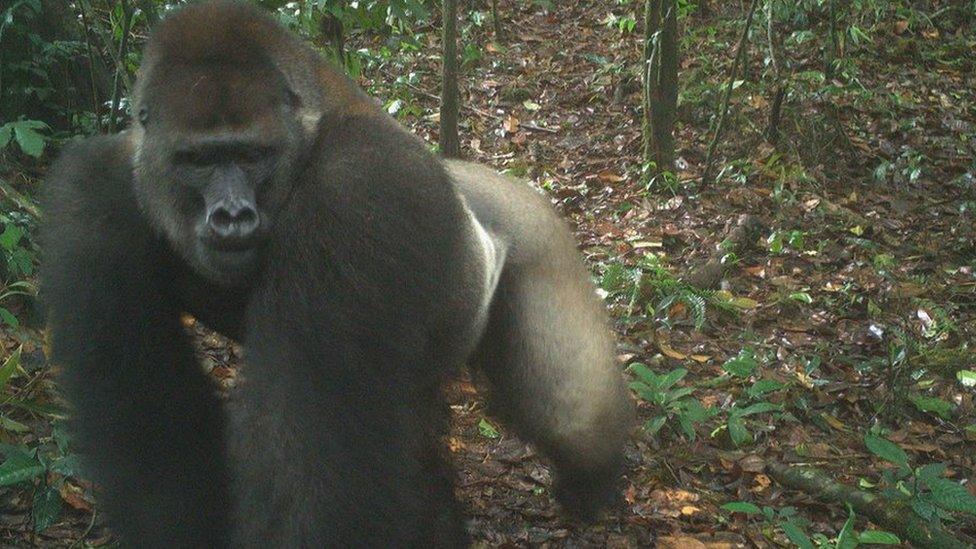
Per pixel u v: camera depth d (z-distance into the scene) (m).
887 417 7.16
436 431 5.09
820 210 9.95
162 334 4.47
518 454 6.42
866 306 8.51
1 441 5.69
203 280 4.48
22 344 6.42
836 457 6.68
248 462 3.92
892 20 14.73
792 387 7.34
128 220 4.29
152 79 4.05
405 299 4.10
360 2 8.52
